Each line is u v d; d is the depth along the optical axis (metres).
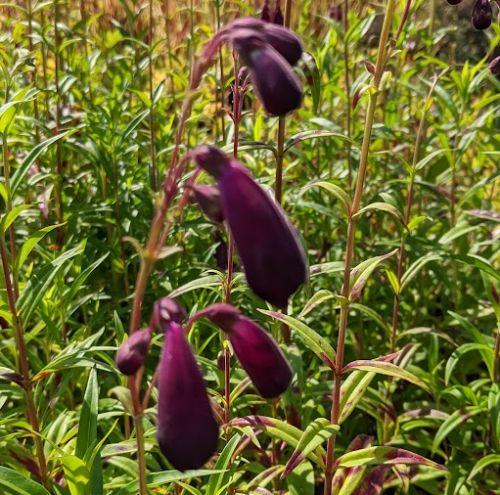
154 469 0.25
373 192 0.45
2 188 0.23
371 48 0.56
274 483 0.29
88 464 0.21
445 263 0.44
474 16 0.32
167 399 0.14
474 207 0.42
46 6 0.43
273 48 0.15
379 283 0.40
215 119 0.45
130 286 0.41
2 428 0.27
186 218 0.39
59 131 0.38
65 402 0.33
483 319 0.41
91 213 0.39
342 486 0.27
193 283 0.25
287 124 0.50
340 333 0.24
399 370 0.23
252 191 0.14
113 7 0.57
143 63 0.43
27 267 0.38
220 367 0.28
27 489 0.20
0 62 0.28
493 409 0.29
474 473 0.28
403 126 0.52
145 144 0.47
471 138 0.38
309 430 0.24
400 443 0.32
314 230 0.47
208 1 0.47
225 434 0.26
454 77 0.41
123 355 0.15
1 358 0.27
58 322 0.31
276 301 0.14
